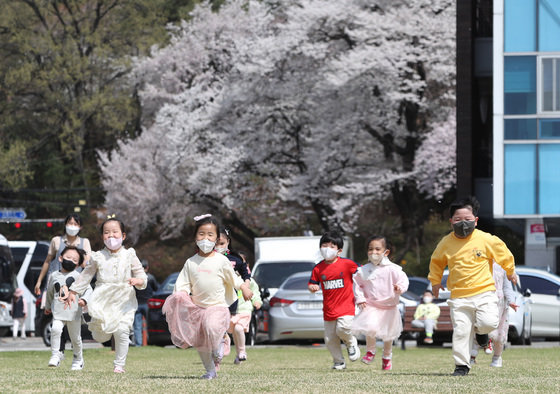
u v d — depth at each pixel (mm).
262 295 70125
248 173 153500
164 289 75438
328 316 37625
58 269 41188
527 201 97125
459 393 23094
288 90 142500
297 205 162750
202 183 152375
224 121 151625
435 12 134000
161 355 55500
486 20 118625
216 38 173500
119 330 32438
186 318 28516
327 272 37562
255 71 141375
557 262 99000
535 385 25766
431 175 135125
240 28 170375
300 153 148125
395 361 46812
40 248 105500
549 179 96875
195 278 28625
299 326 70875
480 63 113062
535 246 97812
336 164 141750
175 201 162875
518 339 67688
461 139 110812
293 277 73688
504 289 39938
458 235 30359
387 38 135500
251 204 165375
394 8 134375
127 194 167625
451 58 132375
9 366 41469
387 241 36531
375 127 140000
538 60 97375
